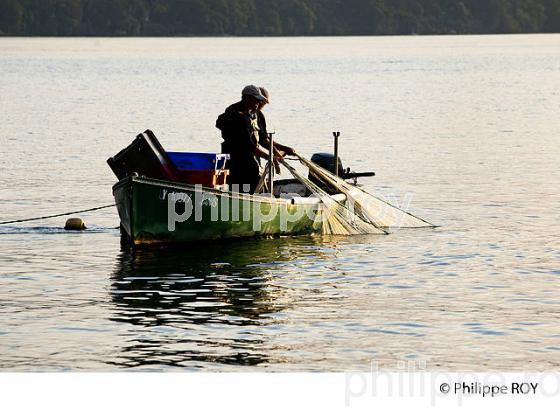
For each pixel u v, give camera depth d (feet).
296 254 106.73
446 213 132.77
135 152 107.45
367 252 108.06
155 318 83.56
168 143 220.84
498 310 86.02
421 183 160.04
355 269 100.37
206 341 78.02
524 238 115.65
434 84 437.17
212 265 101.45
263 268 100.37
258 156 112.16
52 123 267.18
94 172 171.94
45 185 156.35
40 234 116.88
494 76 495.41
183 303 87.92
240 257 105.09
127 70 553.64
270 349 76.33
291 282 95.20
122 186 105.70
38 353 75.25
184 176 108.68
